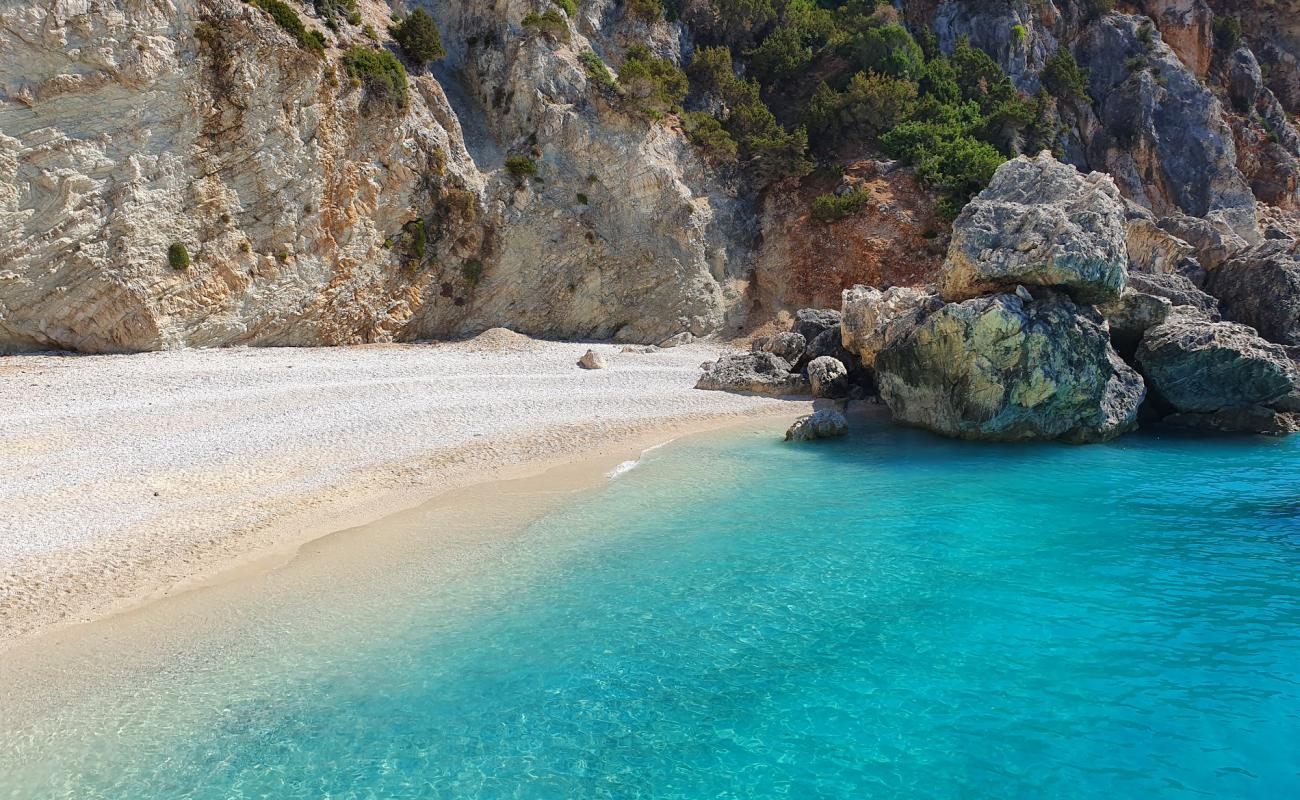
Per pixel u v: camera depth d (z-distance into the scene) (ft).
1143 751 26.04
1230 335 78.33
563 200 128.47
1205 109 179.42
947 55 183.83
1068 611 36.47
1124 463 65.62
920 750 26.35
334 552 43.91
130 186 84.64
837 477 60.90
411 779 25.12
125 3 83.56
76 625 34.83
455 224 117.39
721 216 145.89
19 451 54.85
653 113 136.15
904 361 80.48
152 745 26.81
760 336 136.15
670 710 28.91
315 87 100.12
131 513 46.50
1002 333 70.33
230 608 36.83
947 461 66.18
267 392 73.82
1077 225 72.79
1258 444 73.00
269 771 25.49
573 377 95.50
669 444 71.92
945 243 135.23
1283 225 174.40
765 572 41.42
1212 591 38.47
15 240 78.18
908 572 41.32
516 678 31.07
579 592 38.96
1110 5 196.34
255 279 96.07
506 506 52.54
